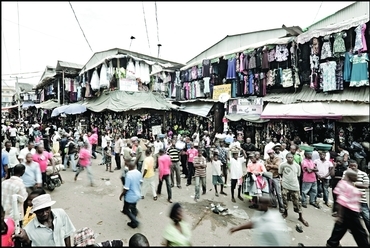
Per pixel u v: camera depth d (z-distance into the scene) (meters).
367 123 6.34
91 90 16.67
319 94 7.68
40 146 7.10
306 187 6.22
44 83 23.88
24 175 5.23
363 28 6.86
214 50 16.39
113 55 15.27
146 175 6.73
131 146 9.05
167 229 2.96
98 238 4.61
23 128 17.11
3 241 2.68
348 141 6.79
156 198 6.75
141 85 16.34
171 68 16.53
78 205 6.21
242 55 11.44
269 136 10.73
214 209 5.89
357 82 6.75
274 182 5.91
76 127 18.00
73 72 20.02
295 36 9.50
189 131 16.06
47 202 2.97
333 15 9.81
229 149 8.37
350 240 4.06
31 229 2.94
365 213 4.40
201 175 6.92
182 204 6.41
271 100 10.01
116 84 15.45
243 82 11.86
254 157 6.22
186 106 15.80
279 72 10.07
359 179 4.59
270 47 10.45
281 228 2.52
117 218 5.52
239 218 5.51
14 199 3.79
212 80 13.41
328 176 6.18
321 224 5.11
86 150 8.07
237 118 11.77
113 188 7.59
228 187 8.09
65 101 19.98
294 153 6.79
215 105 14.05
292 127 9.55
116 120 15.67
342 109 6.53
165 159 6.73
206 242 4.35
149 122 16.48
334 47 7.38
